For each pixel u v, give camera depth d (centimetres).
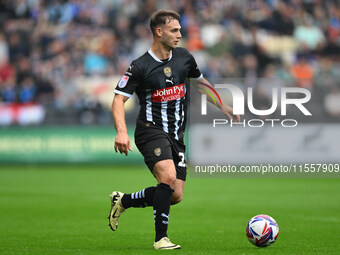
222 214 3222
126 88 2014
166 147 2002
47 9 8700
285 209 3441
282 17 8531
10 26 8531
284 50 8325
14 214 3173
